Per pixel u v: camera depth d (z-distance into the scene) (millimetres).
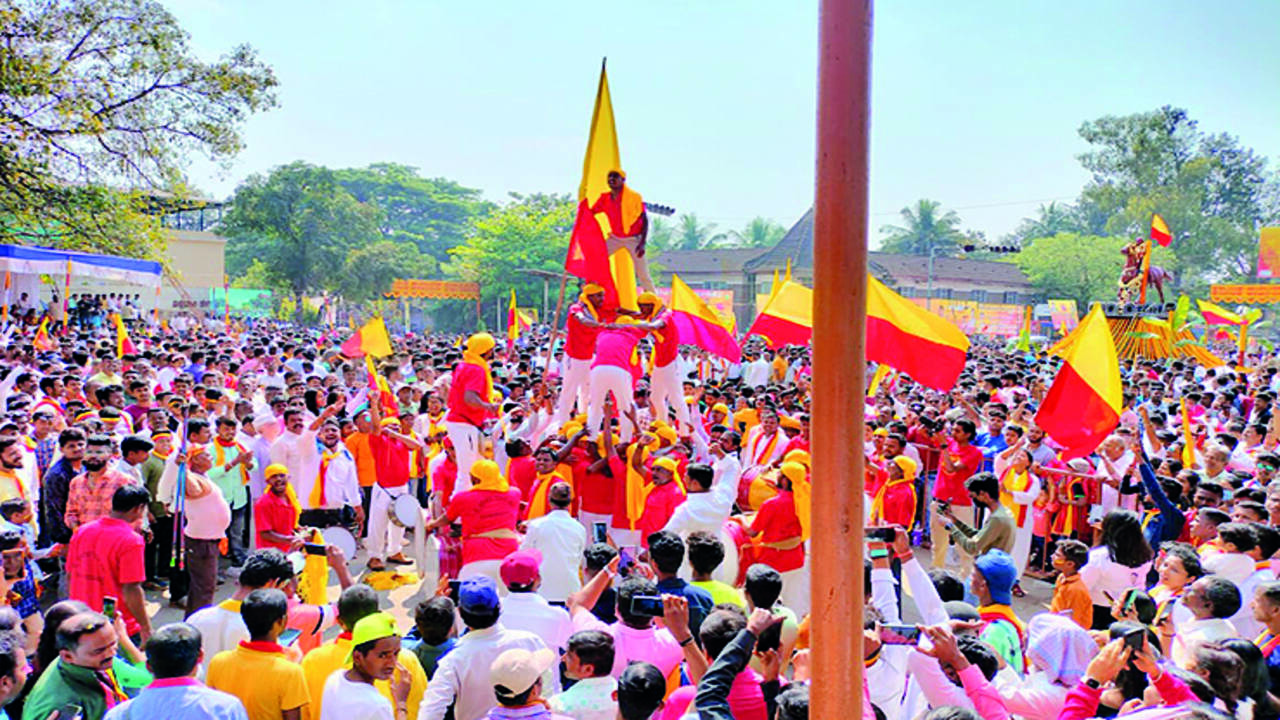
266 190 64000
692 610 5367
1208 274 72188
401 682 4820
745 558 8109
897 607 5535
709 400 14266
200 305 53406
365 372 16641
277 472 8266
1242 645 4359
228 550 10164
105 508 7758
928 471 11812
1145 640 4273
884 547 5555
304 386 13414
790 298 13148
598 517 9086
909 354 11078
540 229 57969
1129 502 9844
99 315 32344
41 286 37531
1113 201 71188
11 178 24844
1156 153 69750
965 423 10188
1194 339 36469
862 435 2184
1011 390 15234
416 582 10102
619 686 3936
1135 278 34594
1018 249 42281
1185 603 5285
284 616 4602
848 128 2131
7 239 26266
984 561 5715
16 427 8594
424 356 17672
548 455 8594
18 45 23781
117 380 12992
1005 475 10164
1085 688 4359
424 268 68625
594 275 9211
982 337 44156
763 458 11273
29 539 6965
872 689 4812
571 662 4617
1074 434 8398
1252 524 6359
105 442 7867
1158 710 3996
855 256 2146
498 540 7395
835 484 2180
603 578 6059
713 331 13758
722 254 68875
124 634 5527
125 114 26297
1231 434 11305
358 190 96125
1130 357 32531
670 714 4363
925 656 4559
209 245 54312
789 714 3652
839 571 2195
